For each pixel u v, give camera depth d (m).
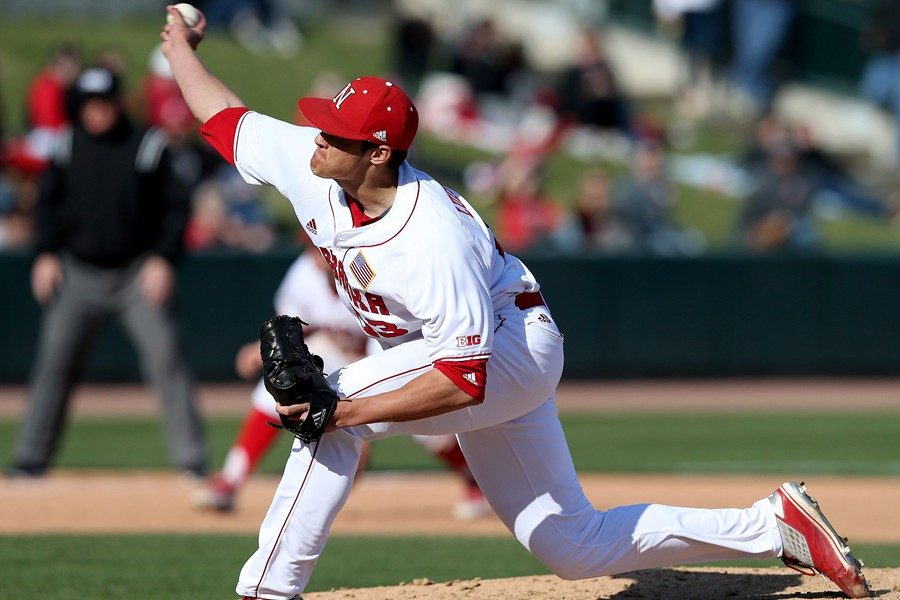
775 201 51.47
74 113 28.67
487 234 13.52
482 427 13.73
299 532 13.63
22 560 19.77
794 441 37.81
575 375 47.88
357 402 13.00
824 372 49.47
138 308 28.47
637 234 50.59
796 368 49.34
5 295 44.41
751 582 16.62
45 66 66.75
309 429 13.02
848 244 60.78
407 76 72.50
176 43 15.38
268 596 13.84
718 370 48.81
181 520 24.78
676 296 48.31
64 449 34.91
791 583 16.47
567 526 14.28
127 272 28.47
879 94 66.88
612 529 14.37
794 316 49.03
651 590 16.23
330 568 19.30
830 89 72.62
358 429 13.56
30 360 44.66
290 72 74.50
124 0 78.56
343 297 13.89
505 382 13.45
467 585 16.77
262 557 13.74
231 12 78.56
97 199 28.06
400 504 27.53
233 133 14.33
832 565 14.82
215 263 45.31
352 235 13.03
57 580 18.16
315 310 23.19
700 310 48.47
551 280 47.41
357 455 13.69
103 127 28.14
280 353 13.08
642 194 50.94
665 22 72.19
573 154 64.31
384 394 13.00
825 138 71.69
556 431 14.30
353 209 13.12
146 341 28.44
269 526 13.73
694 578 16.92
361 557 20.36
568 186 60.88
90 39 71.50
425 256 12.66
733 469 32.66
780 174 51.75
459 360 12.75
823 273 49.12
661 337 48.25
